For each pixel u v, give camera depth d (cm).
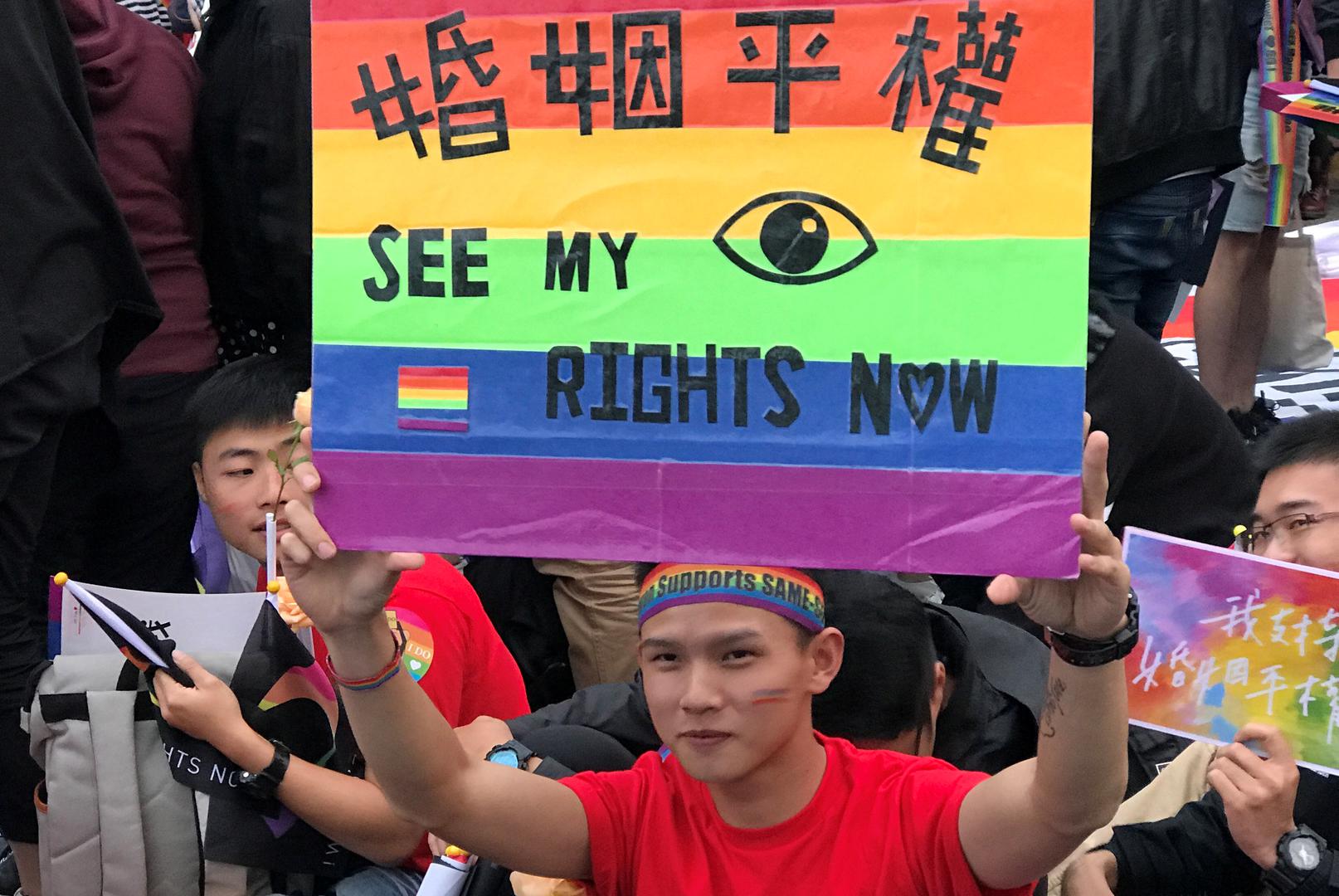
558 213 153
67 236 290
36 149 285
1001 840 153
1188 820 216
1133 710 206
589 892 176
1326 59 480
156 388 354
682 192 152
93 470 338
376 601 155
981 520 147
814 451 150
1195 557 204
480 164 154
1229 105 392
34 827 299
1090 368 326
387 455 155
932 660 221
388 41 154
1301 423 245
